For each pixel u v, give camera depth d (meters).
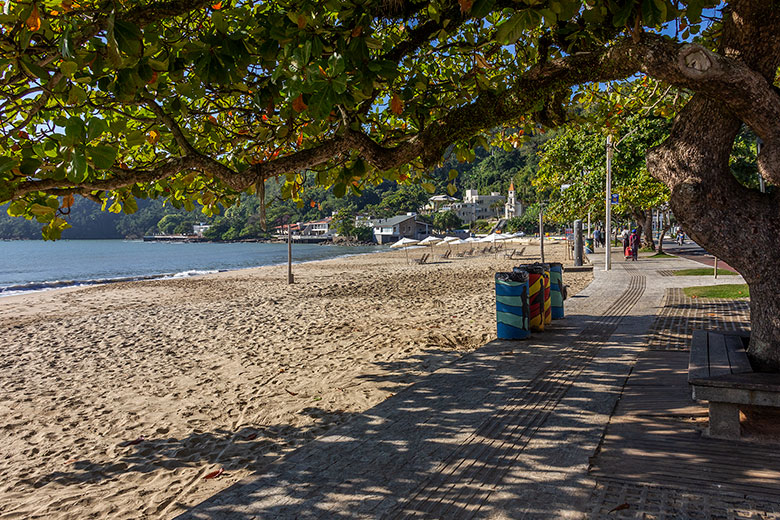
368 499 3.23
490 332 10.66
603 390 5.33
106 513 4.10
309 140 5.47
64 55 3.03
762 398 3.62
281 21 3.36
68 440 5.93
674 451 3.71
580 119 5.77
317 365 8.80
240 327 13.52
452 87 5.29
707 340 5.05
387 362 8.62
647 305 11.46
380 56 4.44
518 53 6.04
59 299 22.67
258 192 4.35
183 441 5.69
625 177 26.45
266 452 5.20
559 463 3.63
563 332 8.62
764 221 4.00
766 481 3.19
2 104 3.59
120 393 7.77
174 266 56.56
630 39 3.86
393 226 144.25
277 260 65.12
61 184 3.64
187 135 5.29
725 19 4.07
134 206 5.07
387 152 4.66
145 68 3.50
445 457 3.83
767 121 3.59
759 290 4.17
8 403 7.48
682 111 4.19
